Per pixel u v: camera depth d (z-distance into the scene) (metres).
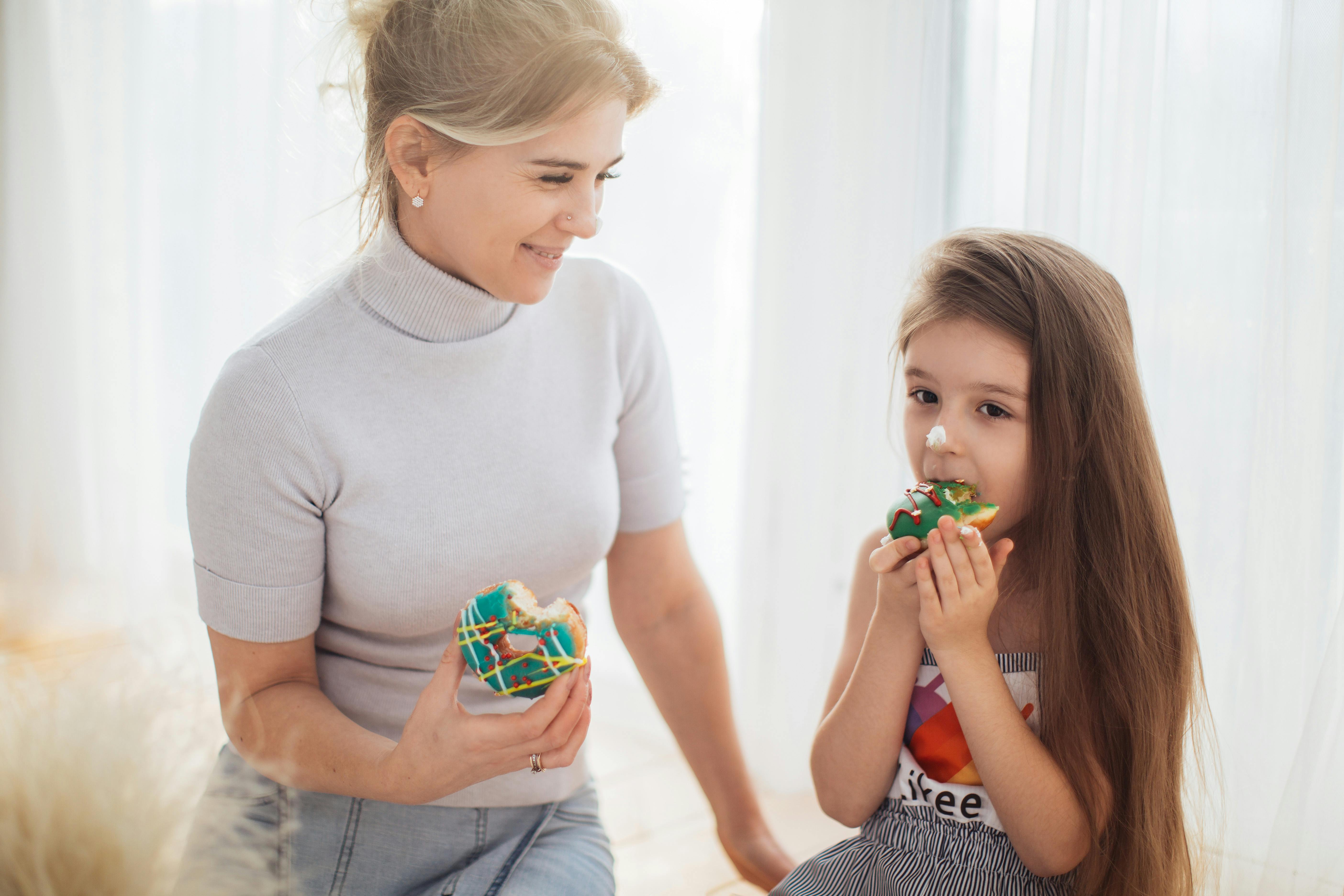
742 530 2.24
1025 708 1.02
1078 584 1.01
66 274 3.06
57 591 2.98
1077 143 1.49
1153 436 1.05
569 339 1.13
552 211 0.92
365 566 1.02
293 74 1.85
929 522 0.94
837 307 2.05
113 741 0.61
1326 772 1.33
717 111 2.24
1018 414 0.98
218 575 1.00
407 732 0.87
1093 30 1.52
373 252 1.01
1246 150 1.44
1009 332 0.96
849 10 1.98
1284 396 1.38
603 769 2.25
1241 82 1.44
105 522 2.96
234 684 1.01
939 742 1.01
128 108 2.83
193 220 2.73
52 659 0.80
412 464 1.02
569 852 1.07
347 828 1.04
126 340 2.91
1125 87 1.48
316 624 1.05
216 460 0.98
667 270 2.34
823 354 2.10
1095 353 0.99
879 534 1.19
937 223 1.79
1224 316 1.48
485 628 0.86
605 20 0.95
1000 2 1.66
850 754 1.02
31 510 3.12
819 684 2.15
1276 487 1.39
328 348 1.00
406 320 1.00
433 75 0.90
